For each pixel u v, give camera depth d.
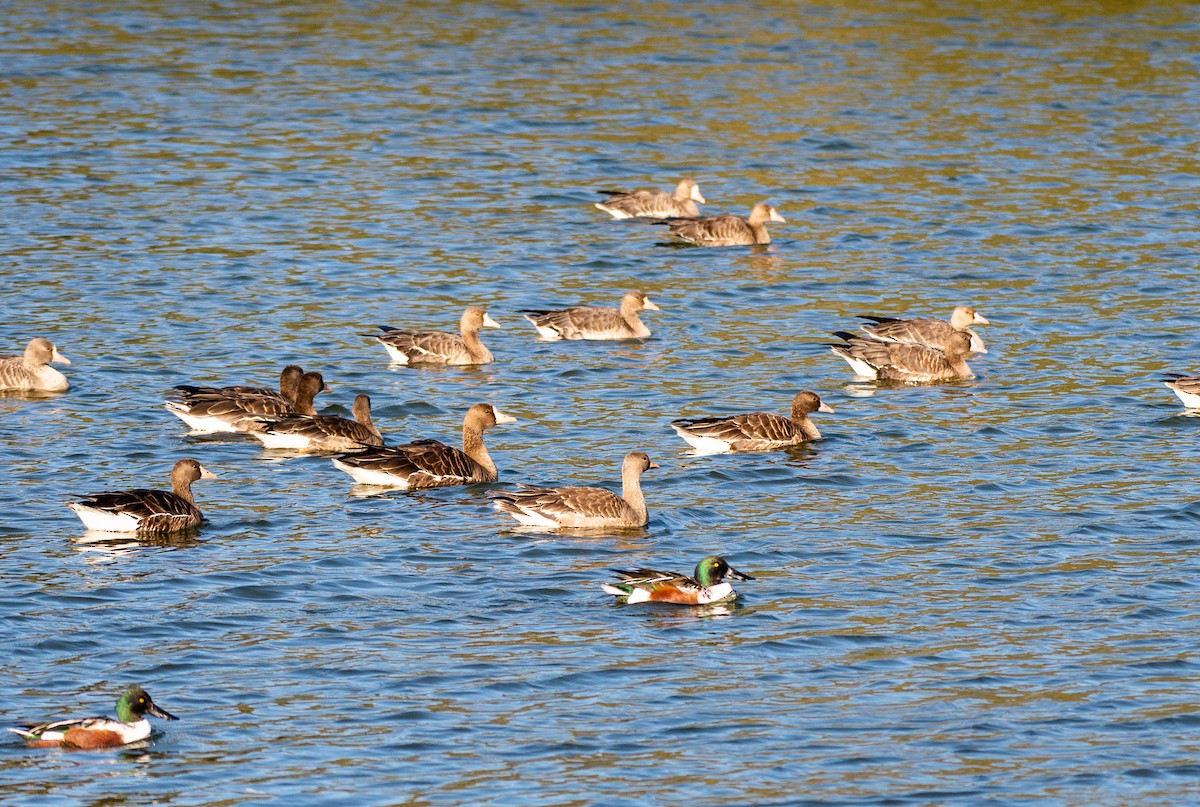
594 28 73.38
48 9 75.06
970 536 26.22
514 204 49.91
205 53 67.38
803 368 36.41
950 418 32.72
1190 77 65.25
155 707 19.33
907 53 68.81
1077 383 34.94
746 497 28.11
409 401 33.62
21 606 22.70
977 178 52.59
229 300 39.97
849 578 24.48
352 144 55.25
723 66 66.50
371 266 43.31
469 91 62.28
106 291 40.22
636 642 22.16
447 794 18.00
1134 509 27.38
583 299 41.69
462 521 26.67
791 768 18.69
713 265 45.09
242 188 49.84
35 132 54.97
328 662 21.31
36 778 18.17
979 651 21.98
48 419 31.67
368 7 77.38
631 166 54.19
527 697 20.44
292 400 32.66
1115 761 18.95
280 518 26.62
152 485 28.02
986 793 18.09
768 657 21.75
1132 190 51.06
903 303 41.19
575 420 32.50
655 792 18.09
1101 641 22.30
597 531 26.34
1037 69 66.19
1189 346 37.28
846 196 51.19
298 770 18.50
